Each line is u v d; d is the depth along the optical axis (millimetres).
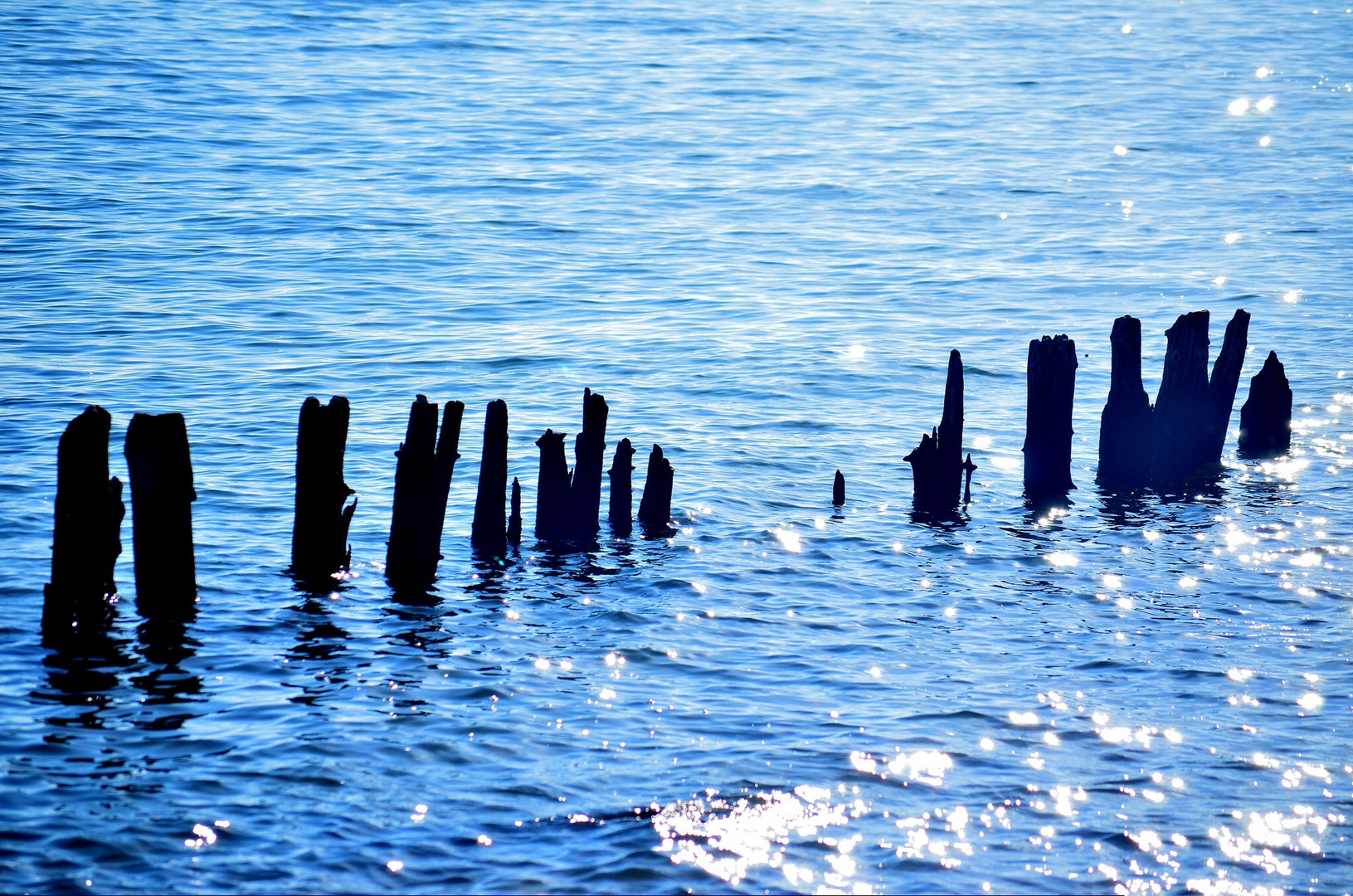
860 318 53844
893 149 86812
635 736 22703
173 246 60438
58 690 23406
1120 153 86812
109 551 25828
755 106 97250
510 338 50094
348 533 29188
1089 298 57125
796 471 37156
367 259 60281
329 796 20609
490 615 27312
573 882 18734
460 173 76938
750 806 20625
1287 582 29781
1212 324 52531
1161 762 22109
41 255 57594
